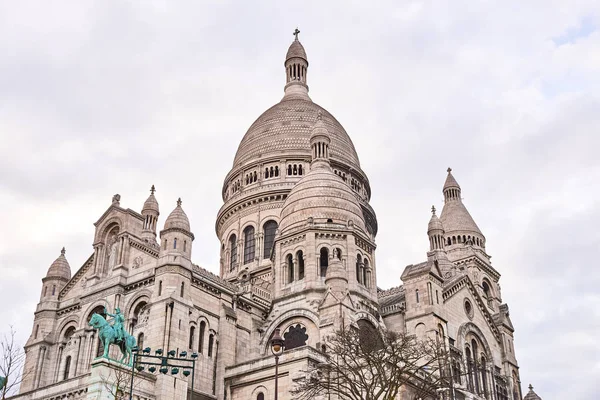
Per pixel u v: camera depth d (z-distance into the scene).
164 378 61.97
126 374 58.59
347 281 74.38
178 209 74.38
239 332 75.75
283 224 83.81
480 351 85.31
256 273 96.69
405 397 65.31
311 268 77.94
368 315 75.19
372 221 106.62
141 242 76.44
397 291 90.56
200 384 68.56
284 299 78.19
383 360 57.56
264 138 109.12
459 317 83.00
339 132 112.25
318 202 83.12
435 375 67.44
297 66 124.69
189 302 70.31
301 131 108.50
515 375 90.69
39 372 76.44
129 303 73.12
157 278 70.38
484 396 82.50
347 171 106.69
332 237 80.19
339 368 59.97
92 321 60.09
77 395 59.81
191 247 73.38
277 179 103.50
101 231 80.38
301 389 59.22
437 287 79.12
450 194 115.50
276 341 48.31
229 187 109.25
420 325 76.38
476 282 103.88
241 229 102.00
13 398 64.44
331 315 70.31
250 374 68.94
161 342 66.06
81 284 80.25
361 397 55.97
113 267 76.94
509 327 92.75
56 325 79.56
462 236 108.62
